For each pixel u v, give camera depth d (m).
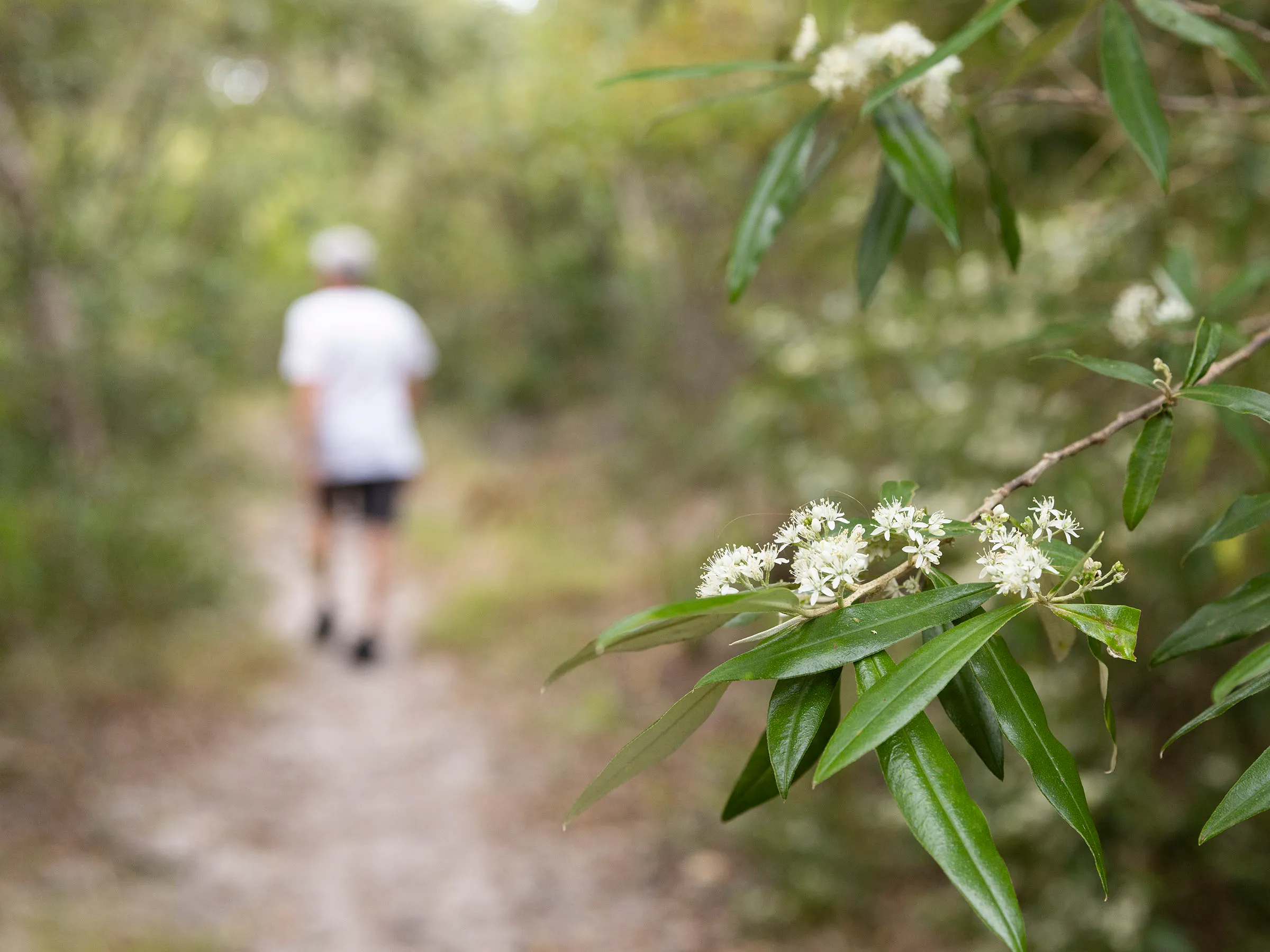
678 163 4.96
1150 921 2.65
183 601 5.16
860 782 3.46
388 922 3.01
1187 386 0.96
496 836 3.52
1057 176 2.64
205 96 7.20
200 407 7.11
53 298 6.01
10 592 4.37
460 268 13.13
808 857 3.19
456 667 5.20
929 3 2.33
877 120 1.32
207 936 2.83
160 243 7.07
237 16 6.54
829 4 1.46
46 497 5.04
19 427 5.66
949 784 0.74
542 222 10.58
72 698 4.20
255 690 4.75
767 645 0.82
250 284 8.77
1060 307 2.73
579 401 11.67
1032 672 2.66
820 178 1.52
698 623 0.86
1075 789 0.78
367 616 5.29
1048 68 2.31
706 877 3.27
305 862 3.32
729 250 1.51
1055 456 0.95
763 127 3.42
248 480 8.05
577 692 4.69
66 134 6.13
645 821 3.60
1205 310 1.64
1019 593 0.82
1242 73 2.32
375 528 5.34
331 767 4.04
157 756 3.91
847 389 3.51
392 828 3.57
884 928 3.00
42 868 3.03
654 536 6.19
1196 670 2.70
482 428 12.51
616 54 4.71
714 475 6.62
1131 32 1.28
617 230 9.59
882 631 0.81
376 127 8.00
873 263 1.51
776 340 3.76
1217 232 2.54
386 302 5.36
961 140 2.32
